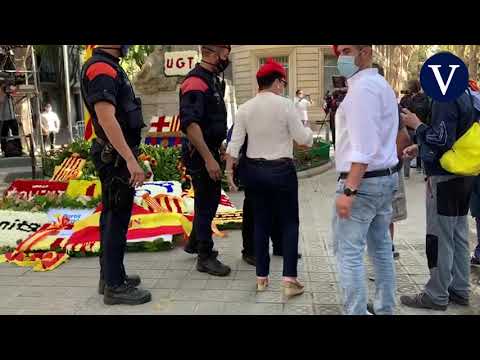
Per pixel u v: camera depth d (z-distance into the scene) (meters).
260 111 3.96
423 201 8.03
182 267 4.79
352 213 3.10
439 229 3.63
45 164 10.40
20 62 13.20
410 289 4.16
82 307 3.87
